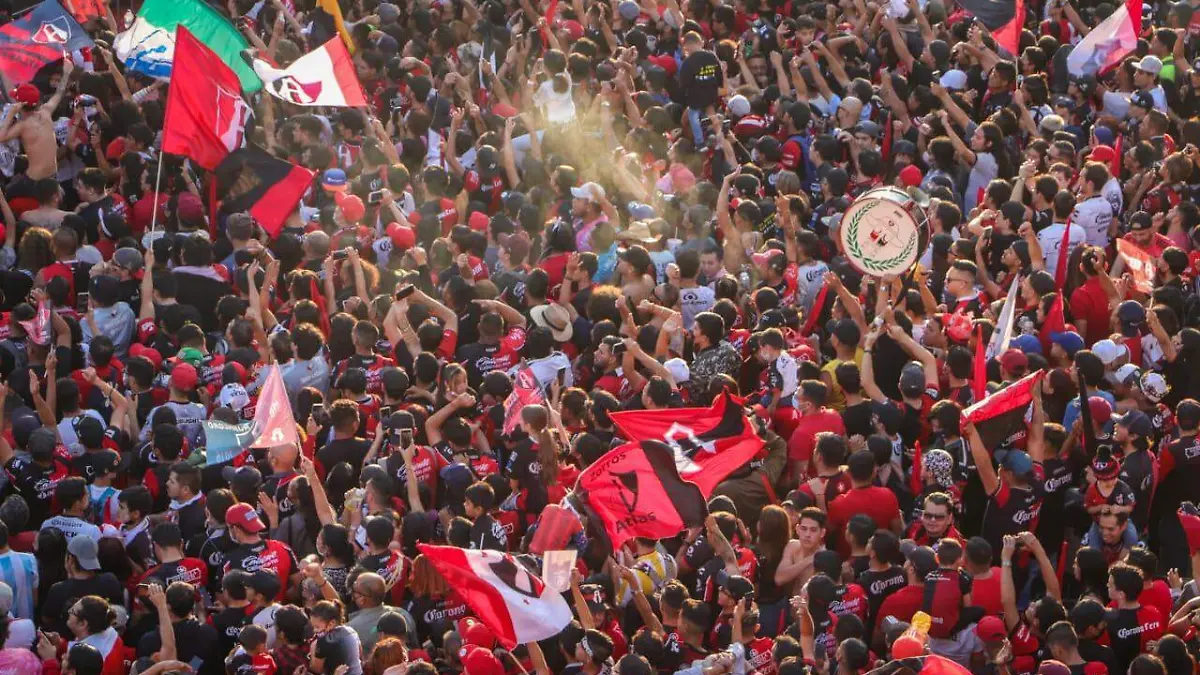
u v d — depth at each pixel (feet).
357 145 76.28
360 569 45.91
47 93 77.82
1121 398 56.65
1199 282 65.62
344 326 58.90
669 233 68.85
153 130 76.13
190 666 44.65
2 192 68.49
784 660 42.50
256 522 47.34
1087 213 68.69
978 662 46.14
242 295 63.62
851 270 63.77
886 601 46.14
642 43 87.04
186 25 74.84
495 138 76.28
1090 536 51.24
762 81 87.10
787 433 55.31
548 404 52.80
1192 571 50.67
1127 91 84.89
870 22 91.30
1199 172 75.92
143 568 49.62
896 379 57.52
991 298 65.31
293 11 89.56
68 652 43.96
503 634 42.52
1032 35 88.28
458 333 60.54
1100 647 44.78
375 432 54.39
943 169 75.66
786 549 48.93
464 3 89.20
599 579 47.34
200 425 54.85
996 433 51.19
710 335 57.06
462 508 50.08
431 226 67.00
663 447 47.09
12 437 54.54
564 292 61.72
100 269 62.39
